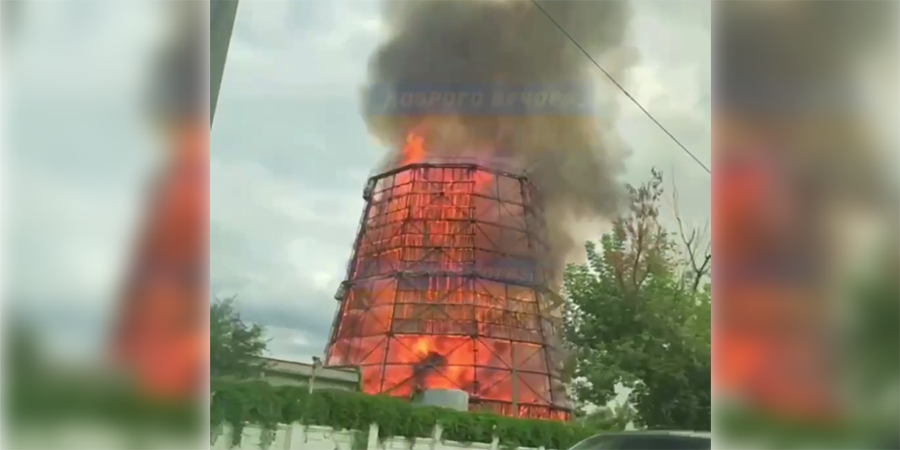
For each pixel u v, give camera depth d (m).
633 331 21.16
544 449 15.52
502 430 15.20
